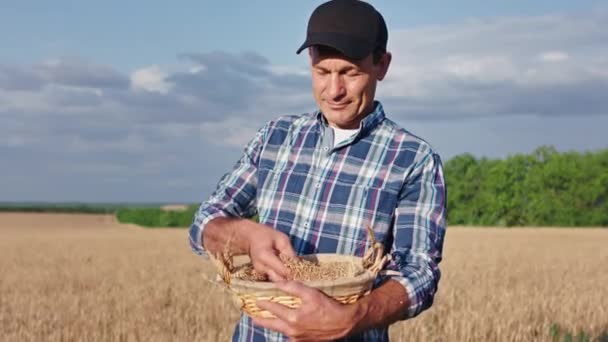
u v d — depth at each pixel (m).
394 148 2.79
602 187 65.75
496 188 68.31
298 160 2.91
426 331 7.97
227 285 2.53
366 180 2.78
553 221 66.88
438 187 2.74
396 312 2.32
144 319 9.12
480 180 69.50
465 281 14.85
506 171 68.12
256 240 2.52
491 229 55.94
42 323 9.03
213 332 7.95
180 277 16.23
